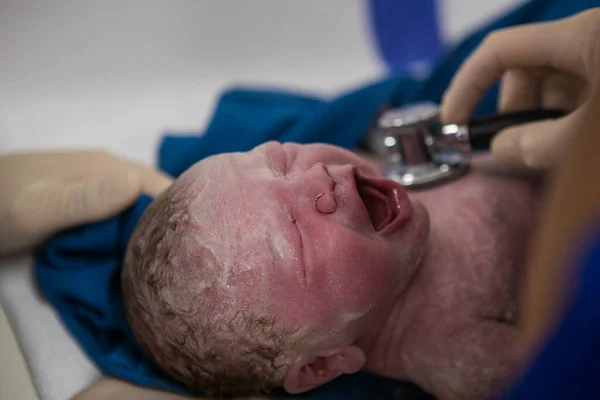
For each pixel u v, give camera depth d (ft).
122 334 2.48
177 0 4.28
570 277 0.75
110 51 4.18
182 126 4.13
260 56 4.53
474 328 2.15
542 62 2.29
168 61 4.34
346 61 4.57
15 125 3.86
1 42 3.91
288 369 2.04
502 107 2.59
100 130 3.99
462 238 2.29
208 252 1.94
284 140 3.17
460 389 2.11
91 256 2.61
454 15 4.47
